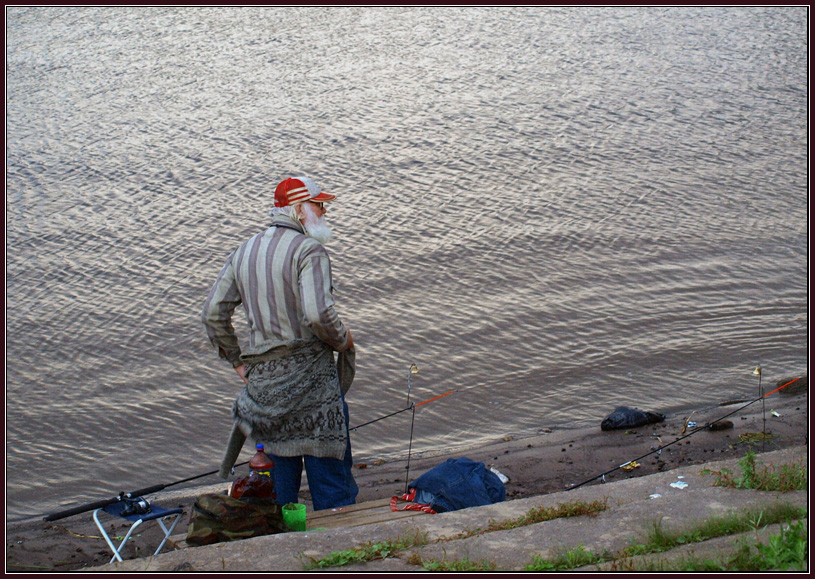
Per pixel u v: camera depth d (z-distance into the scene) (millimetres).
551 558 4551
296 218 5758
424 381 14586
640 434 11336
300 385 5738
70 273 19156
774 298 17406
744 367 14570
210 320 5809
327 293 5539
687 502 5441
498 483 6430
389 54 38500
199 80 34625
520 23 43688
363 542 4926
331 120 30078
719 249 19938
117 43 39438
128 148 27328
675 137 28062
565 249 20078
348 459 6254
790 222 21469
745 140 27672
